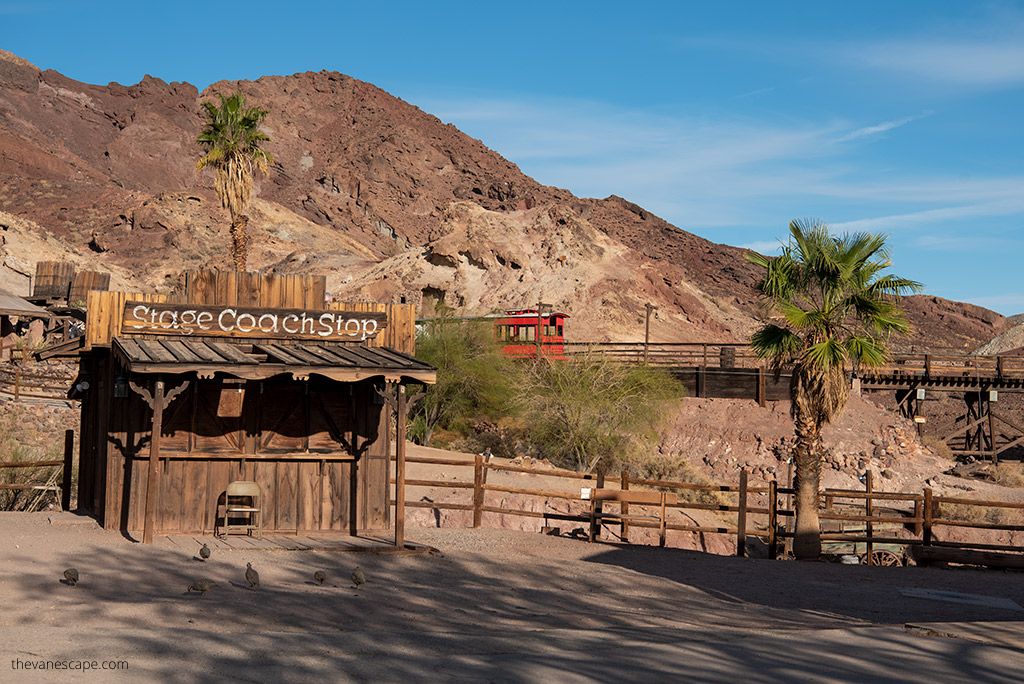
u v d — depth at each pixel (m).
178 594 9.55
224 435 14.10
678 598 11.63
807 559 17.20
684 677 6.37
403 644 7.42
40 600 8.80
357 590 10.52
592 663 6.82
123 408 13.91
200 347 13.72
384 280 100.25
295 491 14.42
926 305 186.12
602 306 87.81
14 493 16.72
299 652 6.87
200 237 167.88
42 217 184.12
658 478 30.86
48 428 25.31
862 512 28.72
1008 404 67.12
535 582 12.09
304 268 135.38
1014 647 7.84
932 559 16.39
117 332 14.16
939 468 39.12
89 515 15.13
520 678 6.22
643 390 34.31
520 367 35.72
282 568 11.58
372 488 14.94
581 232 102.19
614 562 14.33
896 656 7.30
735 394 40.81
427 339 34.97
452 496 21.56
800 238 18.28
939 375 43.50
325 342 15.06
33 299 54.03
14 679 5.59
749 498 29.84
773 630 9.07
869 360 17.58
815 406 17.59
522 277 96.12
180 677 5.87
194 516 13.89
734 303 156.88
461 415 35.69
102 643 6.83
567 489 24.09
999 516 28.27
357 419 14.84
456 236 101.81
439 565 12.74
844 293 18.20
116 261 160.50
